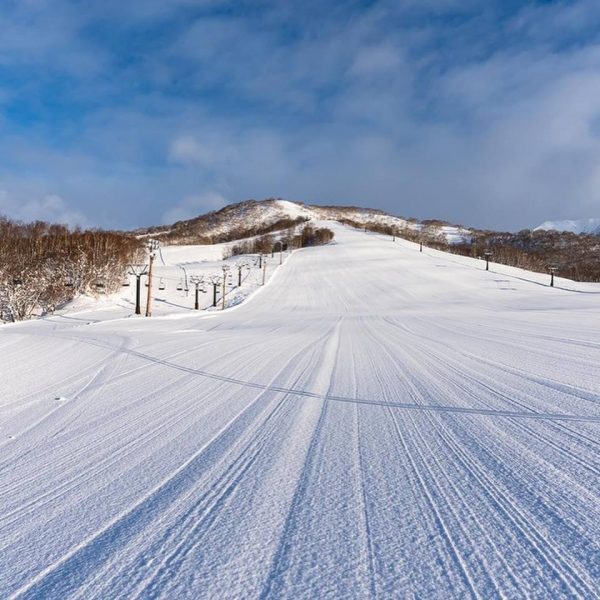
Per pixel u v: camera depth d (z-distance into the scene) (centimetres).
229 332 1878
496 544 221
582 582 188
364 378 723
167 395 615
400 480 305
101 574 204
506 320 2105
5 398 610
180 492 294
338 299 5412
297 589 189
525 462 333
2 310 3938
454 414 479
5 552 227
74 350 1115
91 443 407
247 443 397
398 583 191
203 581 197
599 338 1209
